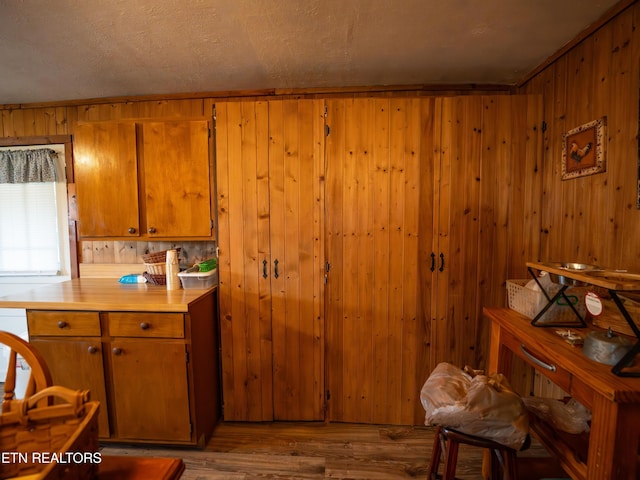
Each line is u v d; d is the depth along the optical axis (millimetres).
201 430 1624
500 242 1710
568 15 1318
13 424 645
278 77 1891
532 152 1688
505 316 1245
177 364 1544
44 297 1642
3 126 2227
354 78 1913
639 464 877
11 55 1593
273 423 1822
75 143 1803
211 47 1554
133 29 1394
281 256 1749
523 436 968
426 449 1611
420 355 1762
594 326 1101
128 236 1831
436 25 1388
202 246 2178
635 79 1199
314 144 1702
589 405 820
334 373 1794
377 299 1748
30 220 2297
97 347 1543
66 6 1233
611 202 1306
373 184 1707
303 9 1274
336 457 1559
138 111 2145
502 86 1987
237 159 1723
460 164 1689
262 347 1789
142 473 625
